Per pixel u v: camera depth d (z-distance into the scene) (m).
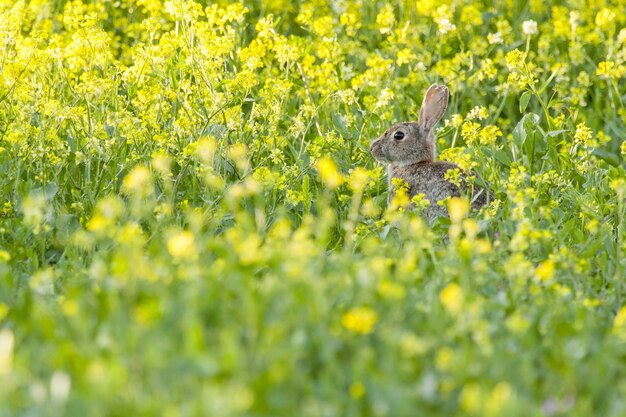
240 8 15.70
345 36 17.23
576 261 10.07
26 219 10.10
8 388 6.98
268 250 9.28
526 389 7.57
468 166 12.30
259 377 6.91
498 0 19.16
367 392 7.14
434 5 18.70
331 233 12.19
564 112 16.53
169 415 6.61
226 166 12.96
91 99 14.33
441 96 14.12
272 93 14.10
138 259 8.48
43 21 17.44
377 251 9.87
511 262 9.41
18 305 8.80
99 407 6.74
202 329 7.75
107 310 8.01
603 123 16.84
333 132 13.59
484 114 13.81
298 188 12.75
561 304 9.16
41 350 7.83
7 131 13.01
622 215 11.43
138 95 13.83
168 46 14.57
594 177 13.34
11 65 13.98
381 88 15.92
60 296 9.09
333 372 7.50
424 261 9.62
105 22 18.31
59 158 12.42
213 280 8.34
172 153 13.41
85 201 12.04
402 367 7.51
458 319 8.21
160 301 8.01
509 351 7.97
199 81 14.32
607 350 8.09
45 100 13.79
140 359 7.32
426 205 11.41
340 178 11.67
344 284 8.55
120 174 12.64
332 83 15.48
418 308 8.50
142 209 10.50
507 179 13.18
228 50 14.38
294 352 7.47
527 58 17.61
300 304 7.99
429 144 14.10
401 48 17.55
